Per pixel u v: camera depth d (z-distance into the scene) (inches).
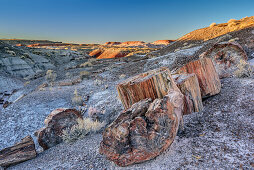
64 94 544.4
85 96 512.4
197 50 747.4
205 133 161.9
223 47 361.4
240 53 344.8
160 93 173.8
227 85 281.1
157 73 181.2
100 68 1059.3
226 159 118.6
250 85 242.8
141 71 746.2
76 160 164.7
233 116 179.6
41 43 5324.8
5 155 193.5
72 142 233.8
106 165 145.3
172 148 146.3
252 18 1045.8
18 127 347.3
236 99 215.2
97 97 491.2
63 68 1272.1
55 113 257.4
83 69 1093.8
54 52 2112.5
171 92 154.4
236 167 108.7
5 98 775.1
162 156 136.9
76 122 271.1
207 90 242.2
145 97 183.0
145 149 131.0
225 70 346.3
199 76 244.7
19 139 313.4
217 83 257.9
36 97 514.6
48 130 245.8
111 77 739.4
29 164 187.8
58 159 179.6
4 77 1055.6
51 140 246.4
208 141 146.8
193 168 116.0
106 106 387.5
